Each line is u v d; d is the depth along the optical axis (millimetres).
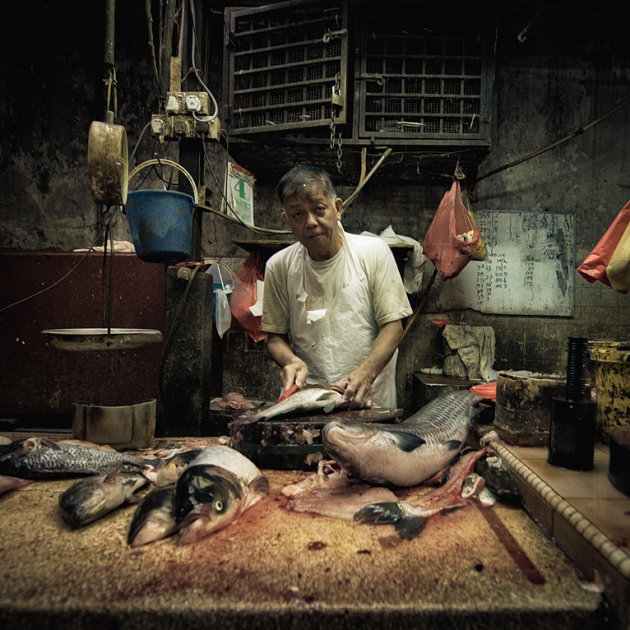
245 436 1995
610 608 1062
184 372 2646
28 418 3594
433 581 1160
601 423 2051
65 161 4887
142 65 4867
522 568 1226
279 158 4375
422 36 4000
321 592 1107
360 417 2078
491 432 2055
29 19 4836
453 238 4016
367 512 1508
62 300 3473
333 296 2820
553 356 4887
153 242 2418
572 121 4852
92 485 1540
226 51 4074
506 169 4883
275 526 1463
